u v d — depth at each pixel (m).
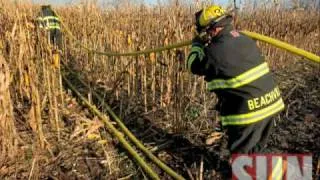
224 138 5.17
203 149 4.89
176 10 7.91
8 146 4.46
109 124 5.36
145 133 5.32
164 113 5.92
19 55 5.70
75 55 8.84
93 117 5.81
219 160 4.63
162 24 7.32
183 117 5.36
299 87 7.88
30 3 8.08
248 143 3.80
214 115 5.81
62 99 5.76
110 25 8.48
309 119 5.96
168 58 5.84
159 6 8.71
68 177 4.25
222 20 3.67
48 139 5.04
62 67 8.20
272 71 9.32
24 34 5.64
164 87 6.50
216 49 3.62
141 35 6.97
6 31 6.19
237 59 3.60
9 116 4.43
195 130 5.38
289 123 5.80
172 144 5.04
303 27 11.98
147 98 6.46
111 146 4.95
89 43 8.23
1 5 7.11
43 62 5.53
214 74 3.73
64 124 5.49
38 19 6.61
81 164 4.50
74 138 5.07
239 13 10.80
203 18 3.71
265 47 9.68
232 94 3.72
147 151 4.70
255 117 3.71
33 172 4.21
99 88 7.05
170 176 4.28
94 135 5.11
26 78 5.54
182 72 5.50
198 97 6.46
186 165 4.53
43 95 5.80
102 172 4.36
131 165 4.51
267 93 3.72
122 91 6.74
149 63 6.82
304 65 10.12
